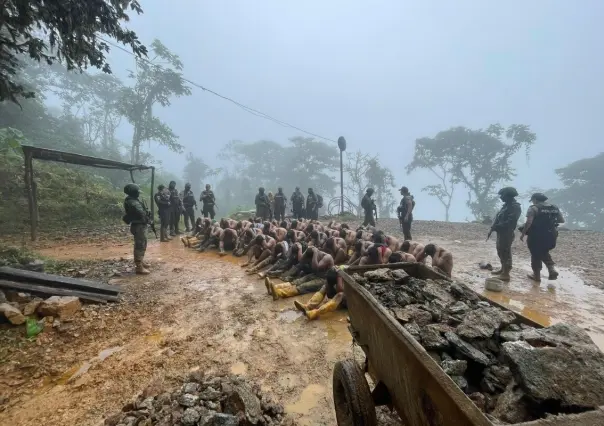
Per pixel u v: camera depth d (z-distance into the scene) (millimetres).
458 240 14258
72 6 6555
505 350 2090
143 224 8922
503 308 2934
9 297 6004
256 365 4449
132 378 4164
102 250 11891
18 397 3822
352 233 10062
